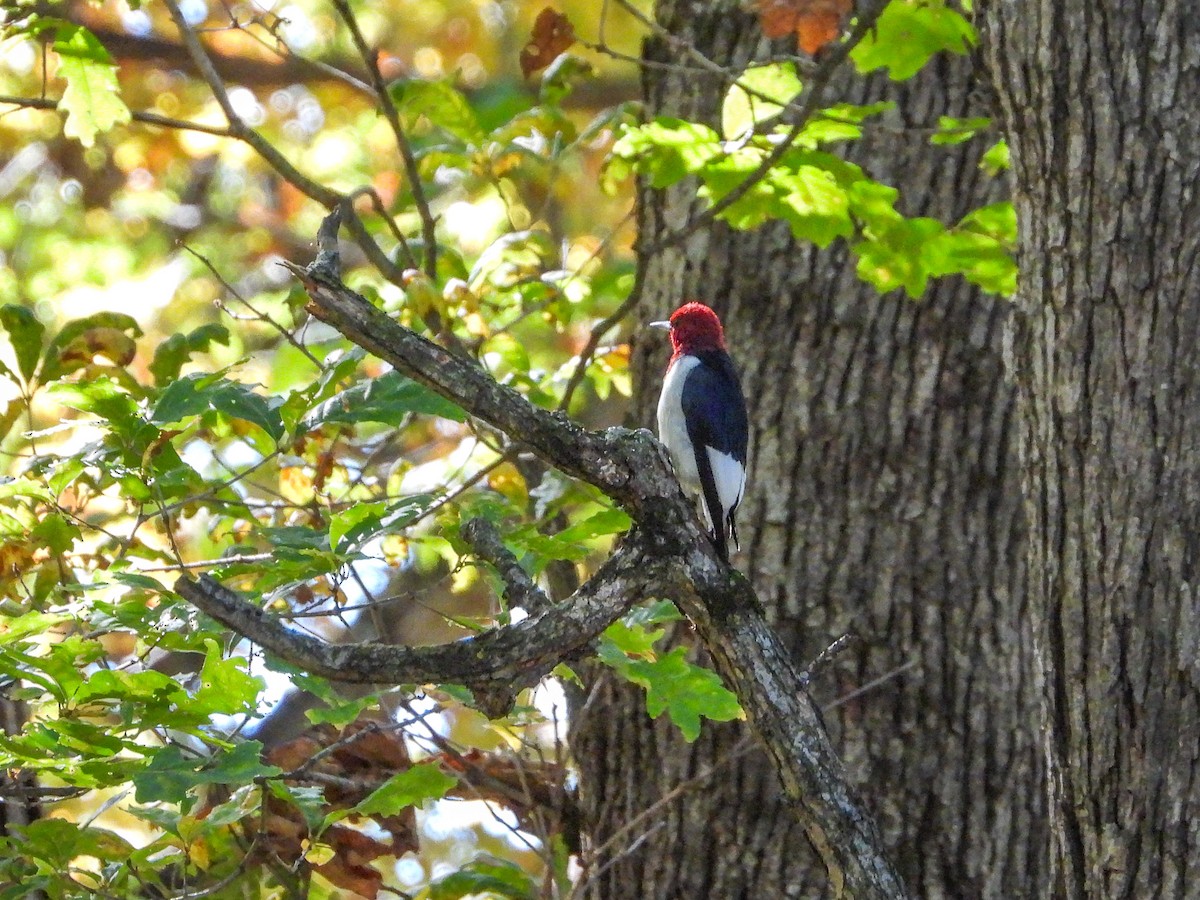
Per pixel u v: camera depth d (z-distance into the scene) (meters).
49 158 23.27
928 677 10.21
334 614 7.84
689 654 10.51
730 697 7.93
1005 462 10.50
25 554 8.62
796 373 10.73
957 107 11.12
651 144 10.05
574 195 22.27
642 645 8.05
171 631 7.76
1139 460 7.43
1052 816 7.77
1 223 23.41
